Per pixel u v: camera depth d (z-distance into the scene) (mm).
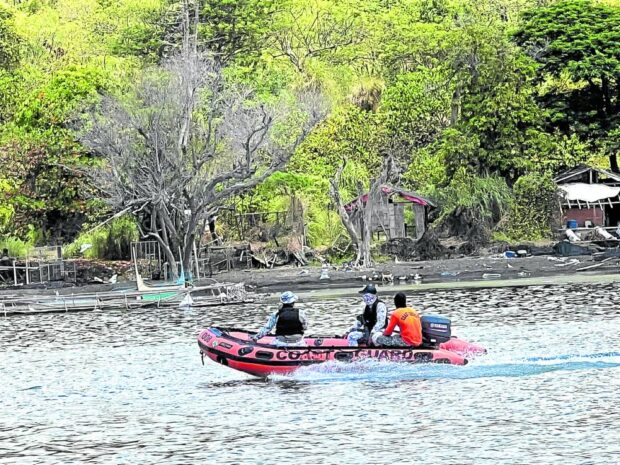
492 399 64688
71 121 168500
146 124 150250
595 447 53469
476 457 52688
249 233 177125
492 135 189000
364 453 54156
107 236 173000
